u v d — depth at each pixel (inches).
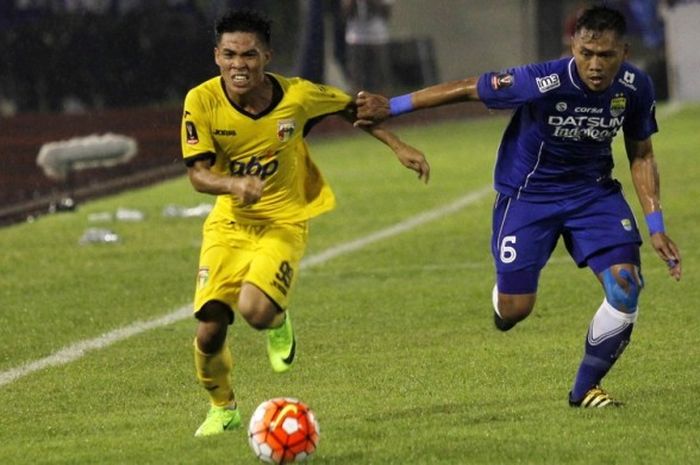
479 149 2778.1
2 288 1237.1
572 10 4424.2
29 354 934.4
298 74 3184.1
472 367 836.6
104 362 898.7
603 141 719.1
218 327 684.1
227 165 703.7
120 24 3120.1
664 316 994.1
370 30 4089.6
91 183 2201.0
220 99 689.0
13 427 719.1
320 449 625.9
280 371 737.6
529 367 829.2
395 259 1360.7
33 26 3117.6
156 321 1059.3
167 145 2625.5
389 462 601.0
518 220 735.7
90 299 1166.3
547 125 713.6
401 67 4266.7
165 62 3112.7
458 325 997.8
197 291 692.1
